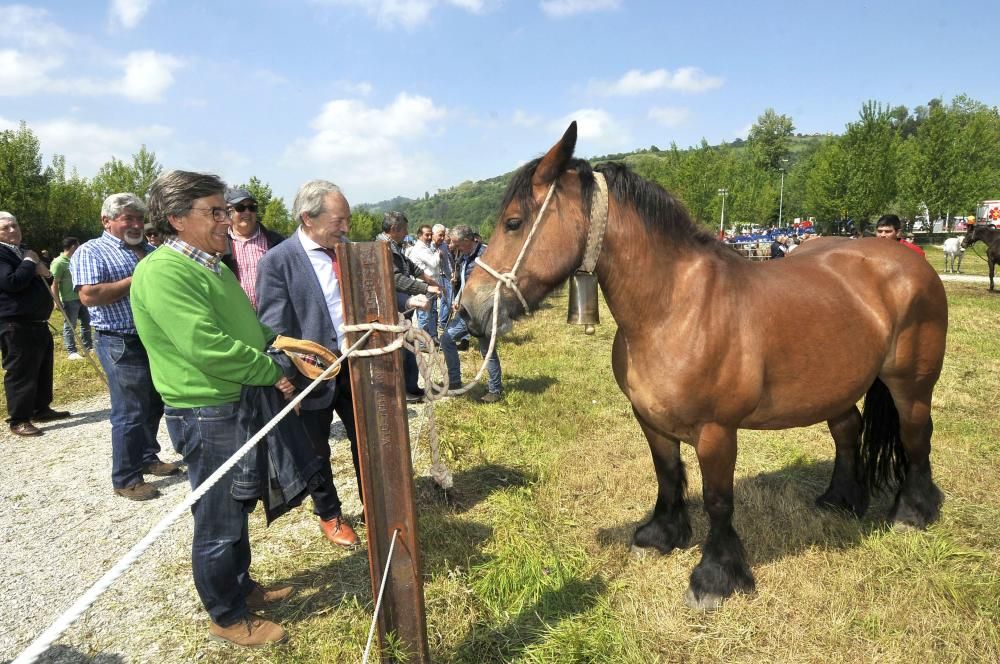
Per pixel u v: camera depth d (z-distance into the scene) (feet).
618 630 7.55
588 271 7.29
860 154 100.01
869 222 106.42
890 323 8.83
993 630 7.34
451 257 24.48
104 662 7.38
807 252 9.75
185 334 6.08
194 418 6.68
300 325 9.24
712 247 8.03
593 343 26.86
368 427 5.71
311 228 9.02
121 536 10.55
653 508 10.98
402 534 6.01
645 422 8.76
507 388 19.30
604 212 7.16
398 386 5.71
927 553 8.98
